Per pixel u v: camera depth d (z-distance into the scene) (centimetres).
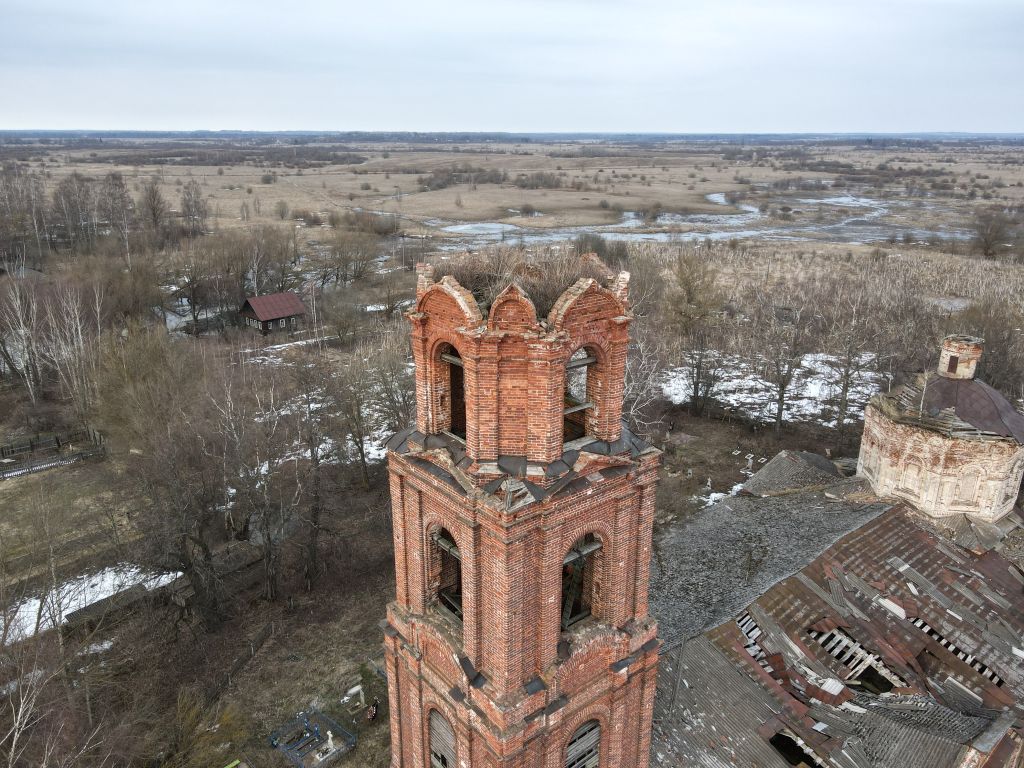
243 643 3575
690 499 4978
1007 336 5906
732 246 12825
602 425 1609
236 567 4100
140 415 4531
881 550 2950
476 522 1510
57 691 2789
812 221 17050
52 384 6800
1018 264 11588
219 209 16675
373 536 4488
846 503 3403
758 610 2605
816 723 2227
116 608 3612
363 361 5847
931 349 5991
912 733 2131
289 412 5409
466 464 1538
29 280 7450
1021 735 2170
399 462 1725
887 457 3356
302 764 2862
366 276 10744
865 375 7362
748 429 6253
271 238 10100
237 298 9000
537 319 1408
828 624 2594
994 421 3095
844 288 8856
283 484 4925
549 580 1559
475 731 1708
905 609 2703
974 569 2948
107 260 8725
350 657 3494
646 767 2031
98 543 4212
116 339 5359
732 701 2262
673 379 7375
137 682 3281
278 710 3173
